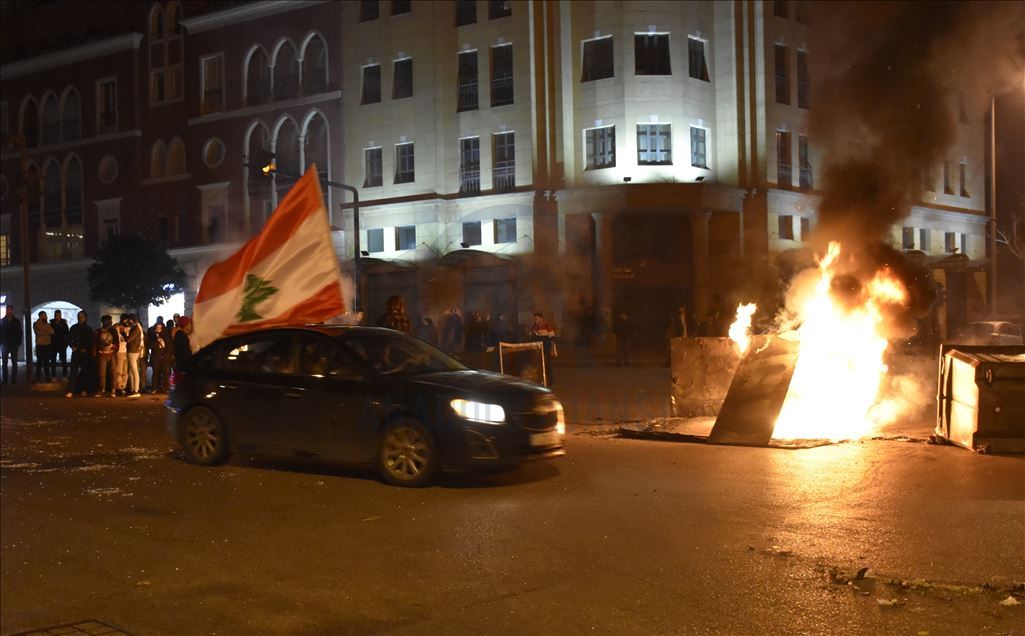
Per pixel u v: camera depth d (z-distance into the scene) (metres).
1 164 54.53
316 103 43.91
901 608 4.97
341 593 5.53
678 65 38.19
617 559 6.08
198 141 47.41
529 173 39.22
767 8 39.78
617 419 14.40
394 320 13.52
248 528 7.23
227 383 10.03
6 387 25.20
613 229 38.59
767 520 7.07
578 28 38.81
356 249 31.02
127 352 20.78
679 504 7.74
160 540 6.89
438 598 5.39
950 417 10.73
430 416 8.75
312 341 9.73
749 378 11.27
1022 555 5.99
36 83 53.03
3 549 6.69
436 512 7.68
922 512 7.27
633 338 38.69
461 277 40.41
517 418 8.75
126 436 13.18
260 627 4.98
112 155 50.25
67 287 52.12
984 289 46.78
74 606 5.39
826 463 9.59
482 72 40.34
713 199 38.00
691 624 4.81
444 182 41.22
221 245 46.28
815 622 4.79
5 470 10.17
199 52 47.44
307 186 10.93
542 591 5.45
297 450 9.52
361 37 42.78
